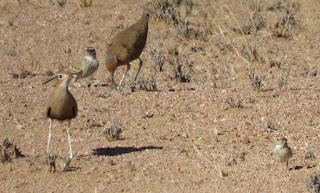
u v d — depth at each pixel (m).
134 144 12.34
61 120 11.00
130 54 16.42
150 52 19.05
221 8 23.69
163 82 17.22
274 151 10.48
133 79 17.62
